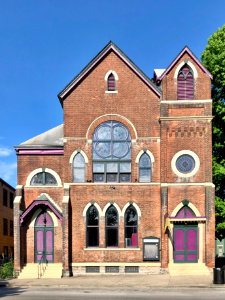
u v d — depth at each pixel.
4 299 20.83
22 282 27.86
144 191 31.92
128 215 31.98
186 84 32.34
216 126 35.88
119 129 32.59
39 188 32.91
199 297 21.12
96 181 32.28
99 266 31.39
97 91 32.84
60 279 29.39
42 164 33.12
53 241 32.19
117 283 26.94
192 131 31.78
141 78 32.72
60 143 33.72
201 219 30.98
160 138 32.00
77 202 31.97
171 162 31.64
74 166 32.38
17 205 31.73
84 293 23.12
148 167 32.22
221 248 51.50
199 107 31.94
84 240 31.62
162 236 31.08
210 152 31.52
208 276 29.52
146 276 30.14
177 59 32.38
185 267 30.72
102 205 31.92
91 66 32.88
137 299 20.48
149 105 32.59
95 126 32.59
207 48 36.53
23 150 33.19
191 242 31.22
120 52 32.84
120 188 32.03
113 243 31.73
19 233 31.52
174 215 31.25
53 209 31.81
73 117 32.69
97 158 32.44
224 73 35.31
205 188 31.31
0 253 52.53
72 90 32.91
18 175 33.06
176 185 31.42
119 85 32.84
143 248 31.42
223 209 34.19
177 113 31.97
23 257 31.95
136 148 32.31
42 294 22.73
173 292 23.36
